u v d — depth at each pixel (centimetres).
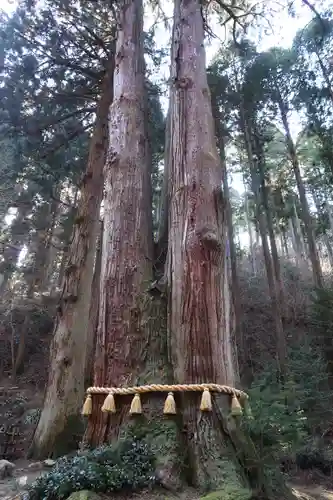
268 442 284
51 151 999
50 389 661
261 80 1403
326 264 2528
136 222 405
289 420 299
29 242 1520
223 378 302
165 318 347
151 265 397
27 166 1071
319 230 1884
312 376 771
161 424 281
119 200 415
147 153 473
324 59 1384
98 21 929
